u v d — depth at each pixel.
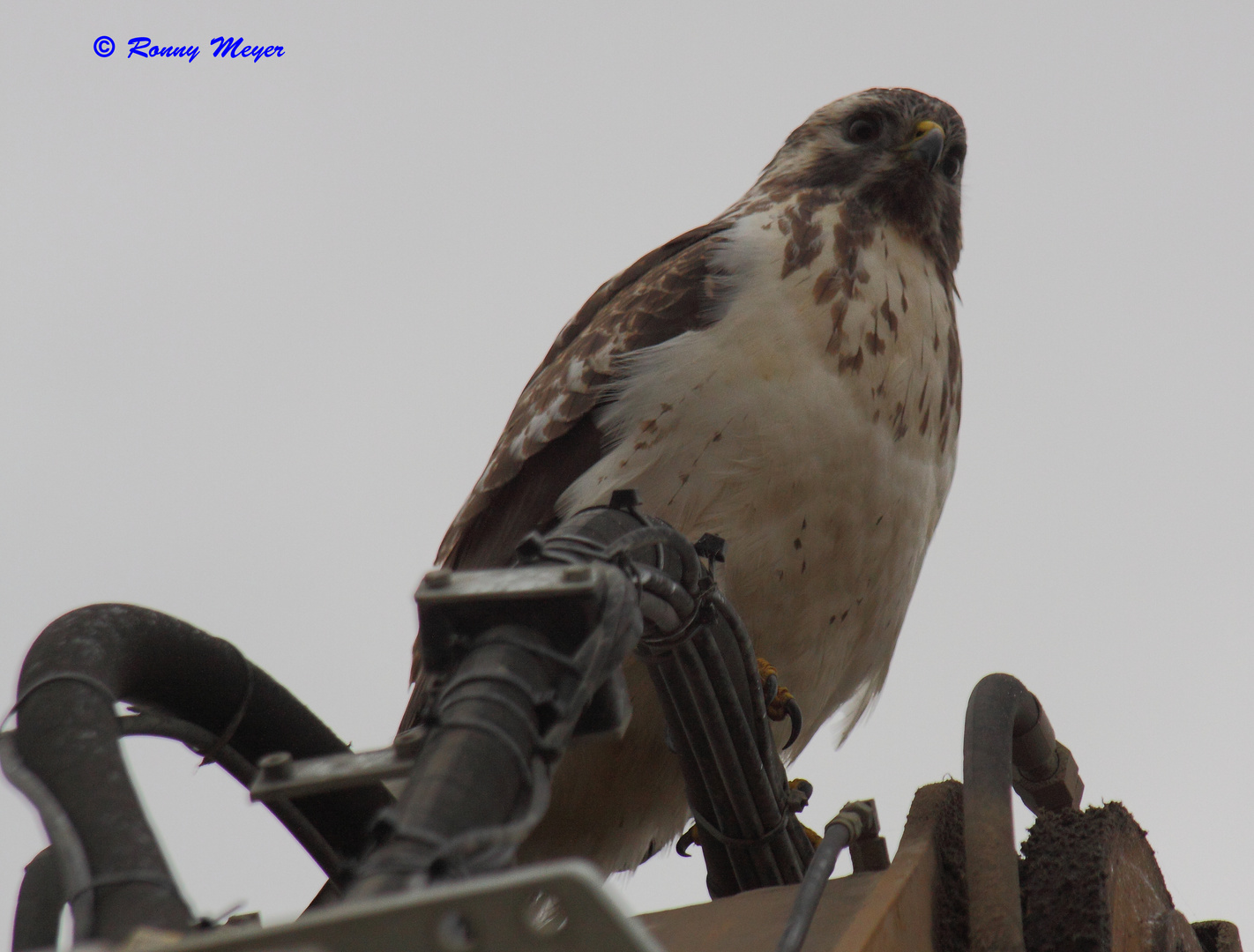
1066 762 6.77
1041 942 5.53
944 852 5.53
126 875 3.76
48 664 4.59
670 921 5.50
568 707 3.69
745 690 6.11
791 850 6.80
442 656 3.88
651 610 5.22
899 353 9.93
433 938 2.69
